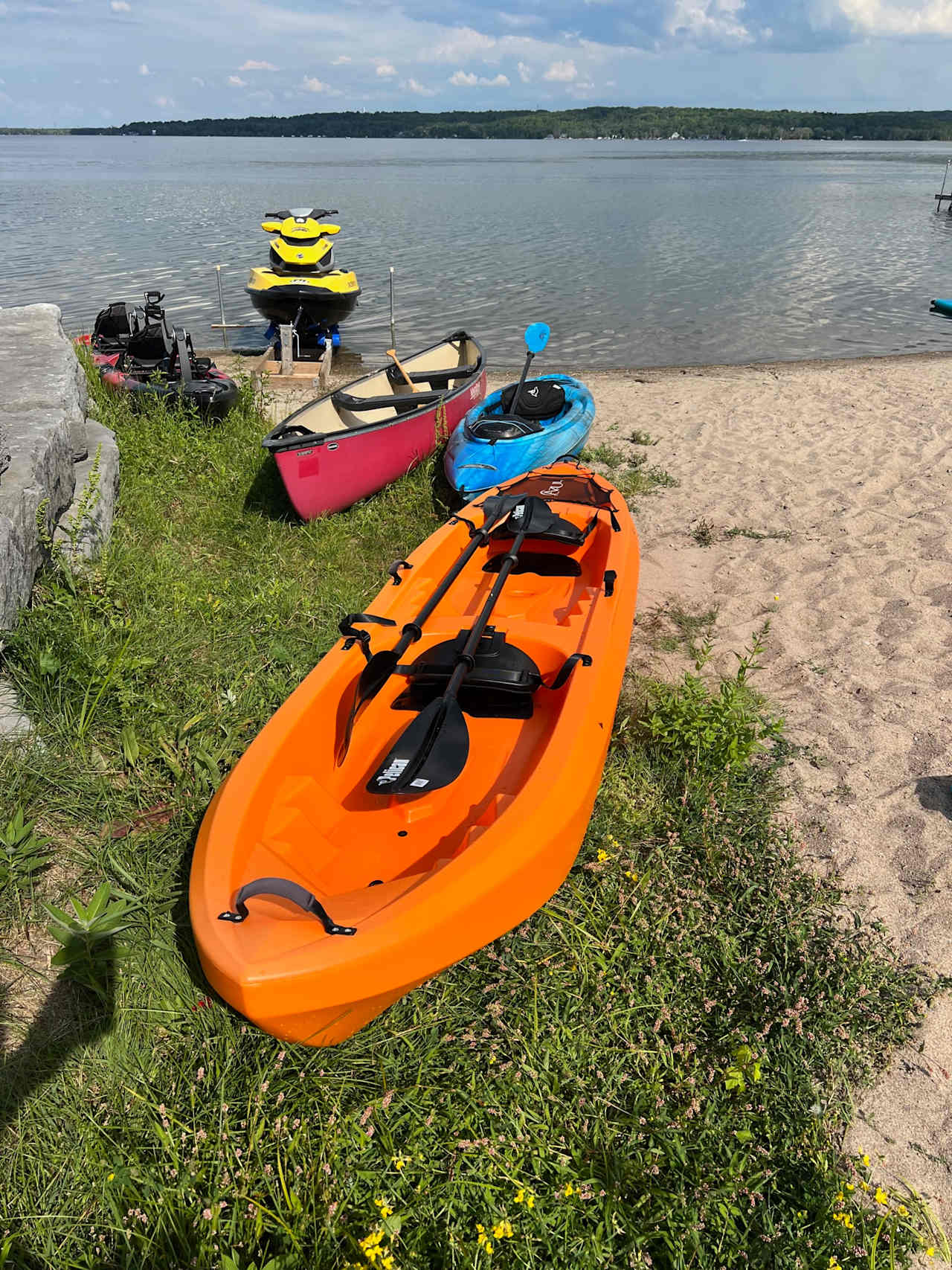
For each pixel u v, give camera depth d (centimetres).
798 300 1909
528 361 763
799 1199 254
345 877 315
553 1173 259
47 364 649
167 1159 255
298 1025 248
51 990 291
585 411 787
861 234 3075
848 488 796
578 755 323
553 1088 279
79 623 439
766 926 340
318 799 341
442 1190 251
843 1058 295
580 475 607
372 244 2642
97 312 1591
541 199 4541
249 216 3456
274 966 232
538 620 481
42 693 407
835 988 315
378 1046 291
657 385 1212
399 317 1684
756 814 404
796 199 4594
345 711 378
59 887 329
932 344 1538
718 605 602
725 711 427
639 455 909
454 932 259
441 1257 238
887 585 612
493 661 397
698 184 5984
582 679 368
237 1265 226
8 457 468
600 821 392
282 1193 250
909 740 452
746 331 1619
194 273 2050
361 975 242
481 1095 276
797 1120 274
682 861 376
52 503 509
